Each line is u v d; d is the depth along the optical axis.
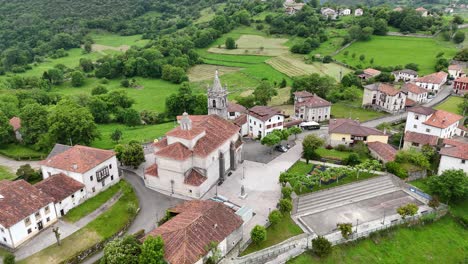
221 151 94.81
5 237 71.00
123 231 77.25
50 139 112.81
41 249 71.50
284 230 77.31
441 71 184.62
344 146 110.81
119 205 86.88
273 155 110.31
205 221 69.44
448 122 111.88
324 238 70.94
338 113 151.75
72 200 83.88
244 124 127.25
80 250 70.75
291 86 186.38
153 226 79.06
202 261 64.12
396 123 137.88
